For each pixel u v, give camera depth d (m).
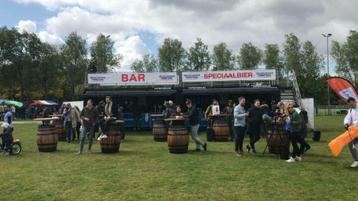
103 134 15.39
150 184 9.72
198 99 29.58
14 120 45.97
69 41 77.75
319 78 63.62
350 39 63.28
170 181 10.02
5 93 73.19
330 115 52.97
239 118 14.33
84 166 12.45
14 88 73.88
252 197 8.41
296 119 12.77
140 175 10.84
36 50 75.00
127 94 28.20
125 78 29.22
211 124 19.83
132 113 28.47
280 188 9.16
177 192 8.91
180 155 14.59
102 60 77.94
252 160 13.21
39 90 74.94
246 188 9.20
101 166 12.39
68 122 20.00
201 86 29.14
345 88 12.31
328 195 8.51
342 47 63.53
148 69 79.50
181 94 28.22
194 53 74.25
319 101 68.00
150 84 29.19
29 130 28.83
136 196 8.62
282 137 13.38
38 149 16.23
